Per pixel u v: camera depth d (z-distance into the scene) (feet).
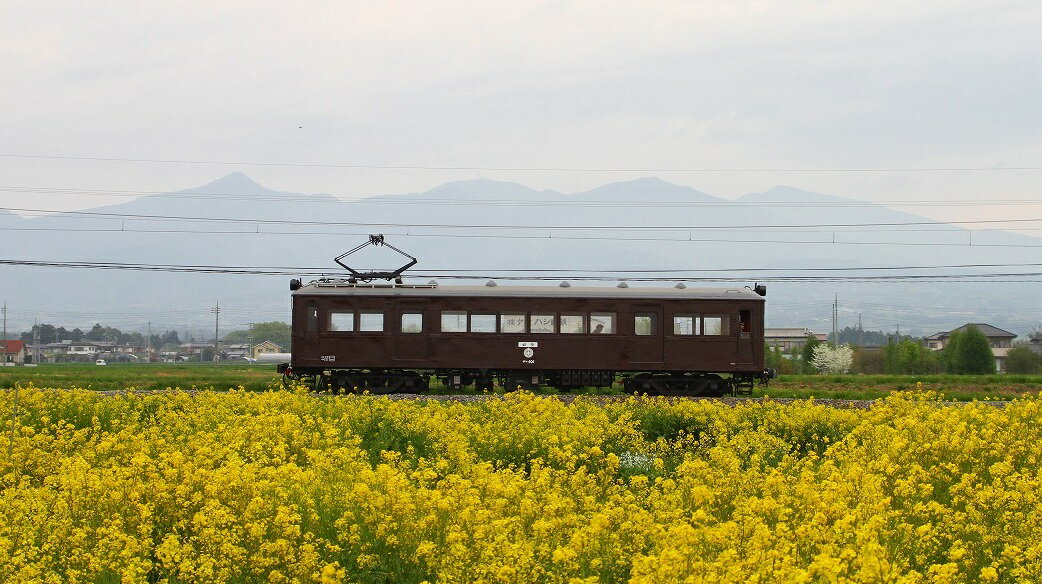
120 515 38.37
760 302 112.88
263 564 33.68
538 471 46.98
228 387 123.44
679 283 117.80
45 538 36.83
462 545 33.04
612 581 32.94
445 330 112.47
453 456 53.26
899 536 35.81
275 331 576.61
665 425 72.28
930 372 255.09
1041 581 32.55
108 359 563.07
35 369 202.80
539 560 33.76
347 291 112.98
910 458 51.13
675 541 31.96
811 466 51.01
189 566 32.99
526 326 112.68
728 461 46.37
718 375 115.14
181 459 43.32
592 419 66.33
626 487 50.19
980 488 44.73
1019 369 261.65
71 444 56.85
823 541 32.96
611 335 112.37
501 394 114.93
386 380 114.62
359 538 36.27
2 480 48.19
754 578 28.25
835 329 284.00
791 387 136.56
